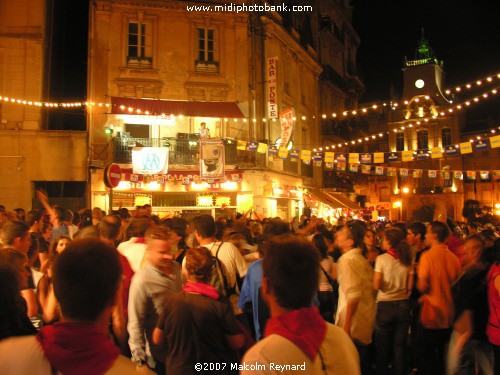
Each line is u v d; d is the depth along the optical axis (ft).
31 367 5.60
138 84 65.92
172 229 21.42
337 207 91.30
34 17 62.80
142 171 61.16
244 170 68.03
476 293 16.01
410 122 152.25
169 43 68.08
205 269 12.25
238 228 25.58
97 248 6.33
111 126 63.21
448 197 148.36
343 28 120.88
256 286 15.39
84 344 5.77
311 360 6.30
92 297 5.98
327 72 103.86
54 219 26.71
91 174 62.13
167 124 65.46
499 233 45.39
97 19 65.46
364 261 17.31
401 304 18.71
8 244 15.72
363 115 137.39
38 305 14.87
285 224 18.79
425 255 18.70
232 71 70.38
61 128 71.10
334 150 106.11
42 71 63.10
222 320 11.69
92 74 64.49
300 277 6.76
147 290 14.11
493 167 149.07
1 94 61.26
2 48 61.77
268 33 77.36
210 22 70.18
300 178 86.63
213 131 69.26
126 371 5.98
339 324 16.71
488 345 16.10
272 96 73.61
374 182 156.15
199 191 66.85
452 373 16.29
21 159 61.16
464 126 161.58
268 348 6.20
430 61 153.58
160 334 12.19
